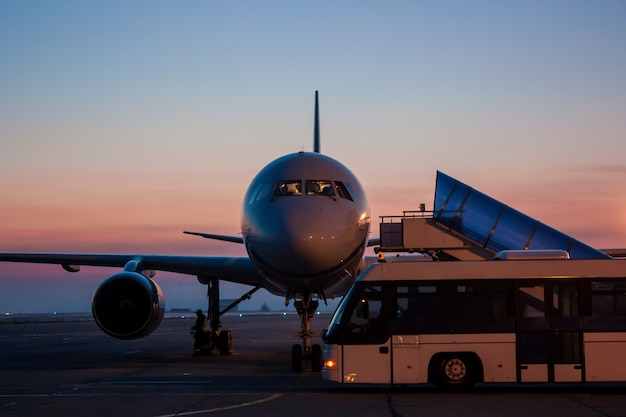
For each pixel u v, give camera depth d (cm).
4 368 2189
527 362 1633
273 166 1992
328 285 1931
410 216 2328
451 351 1628
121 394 1552
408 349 1631
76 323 8112
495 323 1638
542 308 1644
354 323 1642
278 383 1767
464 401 1452
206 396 1515
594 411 1305
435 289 1648
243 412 1298
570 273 1653
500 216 2316
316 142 2892
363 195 2003
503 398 1504
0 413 1302
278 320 8738
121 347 3294
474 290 1648
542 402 1435
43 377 1917
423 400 1471
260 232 1855
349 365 1630
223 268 2420
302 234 1786
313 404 1401
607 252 2592
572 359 1634
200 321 2675
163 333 4894
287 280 1884
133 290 2355
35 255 2481
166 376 1925
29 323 8194
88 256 2511
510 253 1706
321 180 1917
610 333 1638
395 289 1650
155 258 2488
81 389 1648
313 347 2031
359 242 1928
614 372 1631
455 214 2314
